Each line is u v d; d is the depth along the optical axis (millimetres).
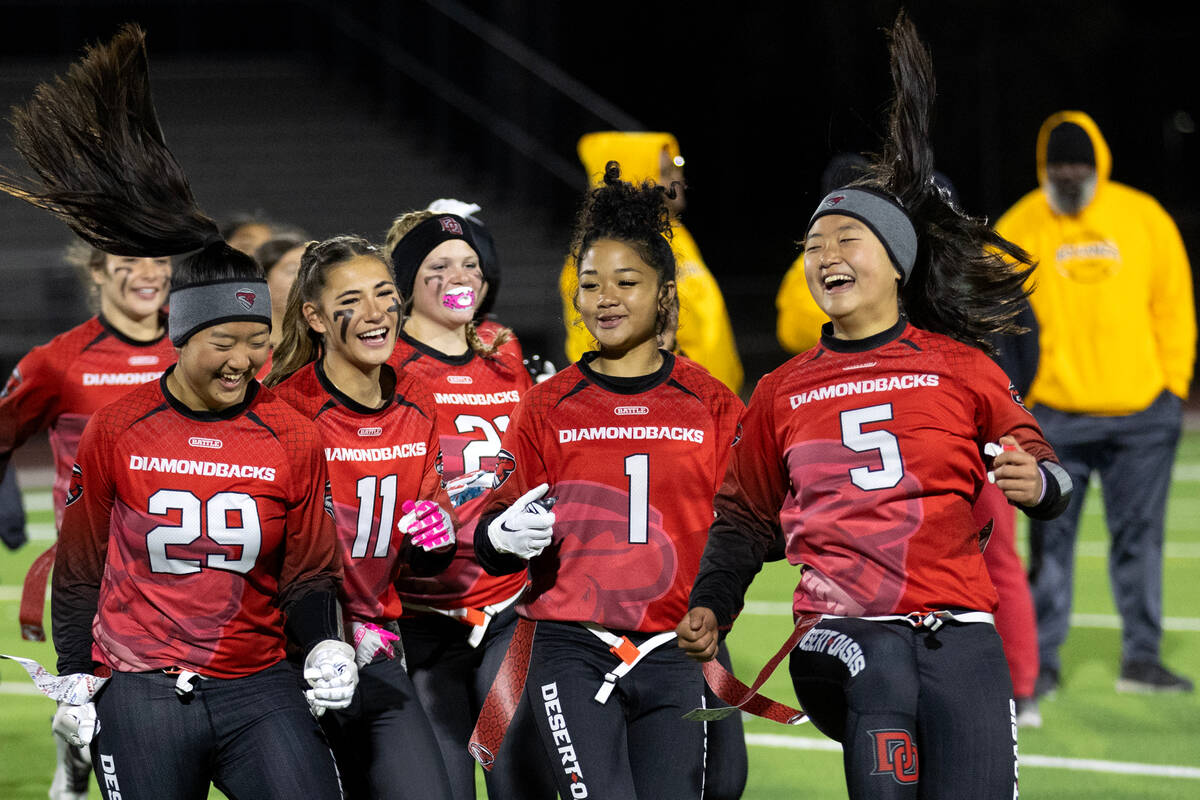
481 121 58906
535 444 10273
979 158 62625
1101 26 62844
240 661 9344
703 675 10383
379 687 10406
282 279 14898
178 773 9250
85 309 48469
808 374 9812
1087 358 17844
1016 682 15992
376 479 10719
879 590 9352
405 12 60625
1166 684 18203
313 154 58938
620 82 68688
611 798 9656
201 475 9195
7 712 18281
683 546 10156
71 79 9875
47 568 12555
